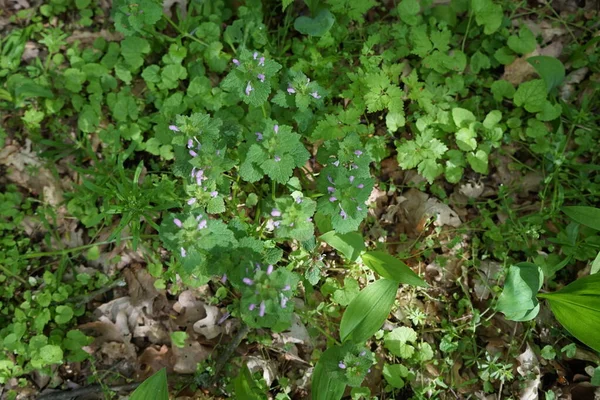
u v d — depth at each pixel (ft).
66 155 1.90
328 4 1.95
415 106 1.92
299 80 1.55
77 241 1.82
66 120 1.96
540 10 2.07
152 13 1.69
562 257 1.74
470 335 1.69
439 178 1.90
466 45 2.04
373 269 1.57
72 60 1.97
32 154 1.89
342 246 1.57
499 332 1.68
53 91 1.98
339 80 1.94
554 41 2.05
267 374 1.64
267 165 1.40
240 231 1.50
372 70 1.81
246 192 1.83
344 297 1.64
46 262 1.80
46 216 1.84
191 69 1.91
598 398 1.58
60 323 1.66
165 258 1.78
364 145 1.81
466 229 1.77
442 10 2.02
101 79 1.95
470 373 1.65
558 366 1.64
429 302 1.74
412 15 1.93
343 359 1.35
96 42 2.01
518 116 1.91
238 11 2.00
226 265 1.40
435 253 1.80
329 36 1.90
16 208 1.84
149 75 1.87
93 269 1.78
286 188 1.81
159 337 1.71
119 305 1.74
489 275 1.75
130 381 1.65
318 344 1.69
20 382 1.61
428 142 1.74
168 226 1.37
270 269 1.29
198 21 1.99
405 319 1.71
